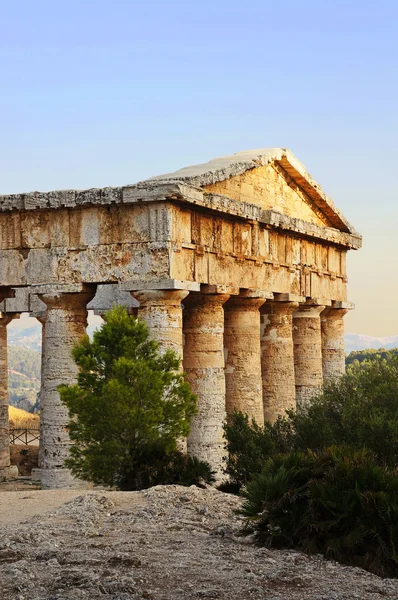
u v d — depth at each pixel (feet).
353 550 72.02
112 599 57.36
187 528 80.59
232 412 163.63
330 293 199.00
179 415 125.49
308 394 193.06
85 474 123.34
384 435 121.80
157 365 125.59
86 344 126.62
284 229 172.65
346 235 200.95
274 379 177.99
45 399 143.33
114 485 124.57
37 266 143.95
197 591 60.34
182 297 138.82
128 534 77.46
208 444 151.33
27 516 86.07
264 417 177.88
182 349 140.97
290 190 182.09
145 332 126.41
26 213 145.18
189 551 71.61
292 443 129.39
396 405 130.41
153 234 137.08
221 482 137.49
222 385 153.69
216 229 150.82
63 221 142.82
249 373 164.04
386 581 66.18
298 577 64.13
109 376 125.59
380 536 71.41
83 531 77.15
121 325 125.59
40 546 71.41
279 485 75.92
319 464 78.79
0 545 70.03
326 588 62.64
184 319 154.71
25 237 145.07
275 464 80.18
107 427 120.47
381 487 74.95
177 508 89.35
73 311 143.74
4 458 175.63
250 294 161.17
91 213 141.28
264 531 75.97
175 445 125.29
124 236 139.13
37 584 60.70
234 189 158.71
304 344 194.70
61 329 142.92
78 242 141.90
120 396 119.55
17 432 273.13
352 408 129.39
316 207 193.26
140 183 136.26
